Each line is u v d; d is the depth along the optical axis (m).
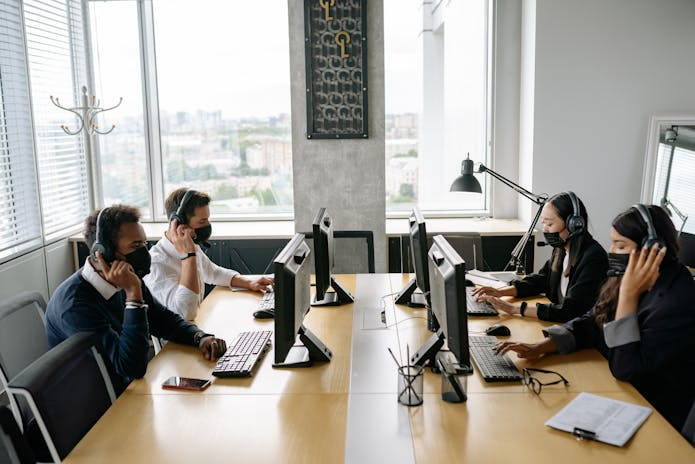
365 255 4.58
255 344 2.49
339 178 4.48
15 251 4.05
